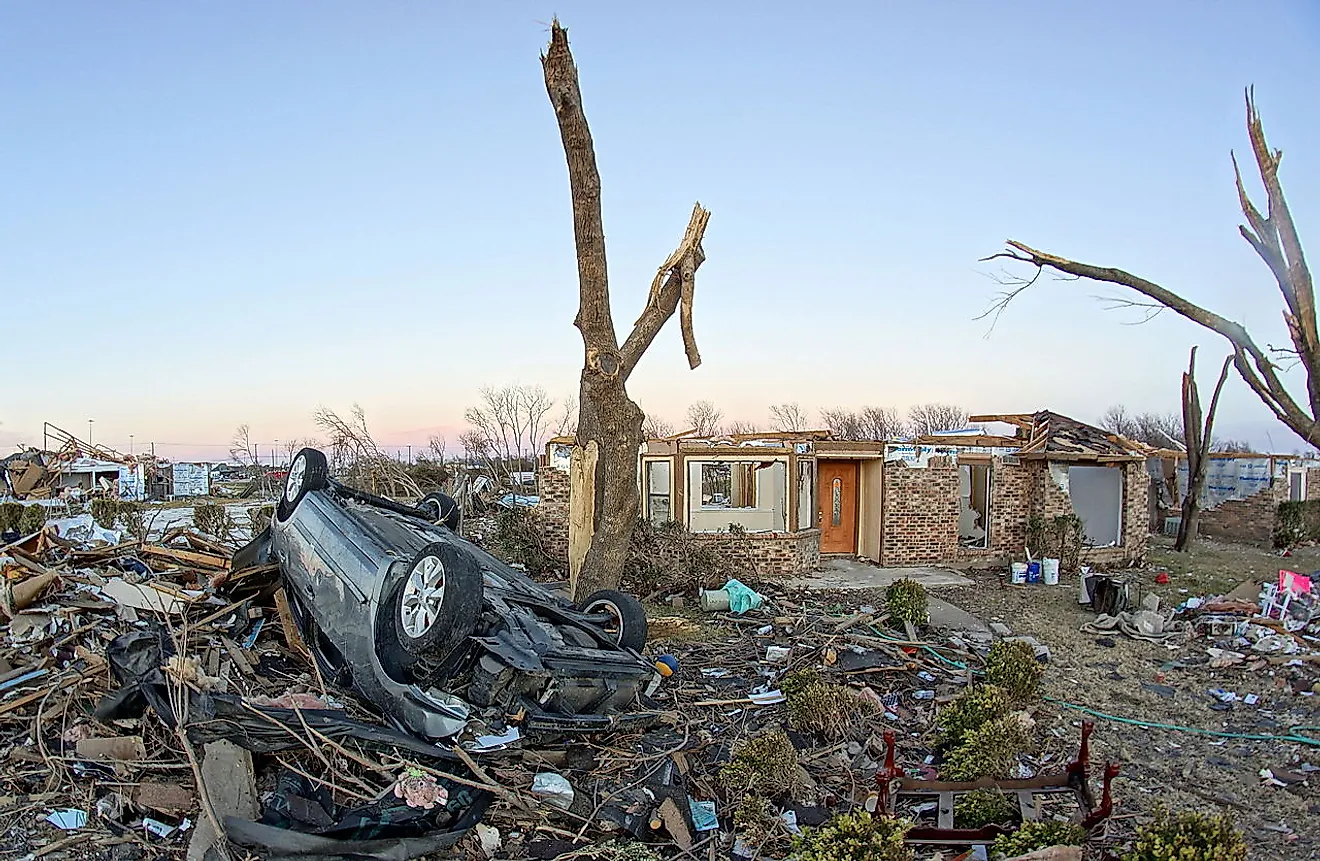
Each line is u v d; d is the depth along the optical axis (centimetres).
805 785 642
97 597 781
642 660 695
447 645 562
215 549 989
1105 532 2006
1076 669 1075
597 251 1025
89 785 542
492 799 552
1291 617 1290
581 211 1013
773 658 1019
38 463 3412
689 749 689
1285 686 991
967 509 2083
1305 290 738
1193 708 918
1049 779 610
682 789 600
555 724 589
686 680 918
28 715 612
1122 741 811
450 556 571
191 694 577
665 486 1753
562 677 607
